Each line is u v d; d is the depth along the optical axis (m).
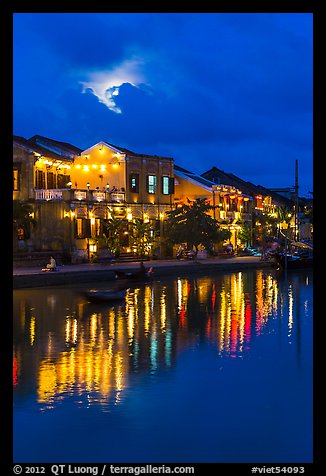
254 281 45.44
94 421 13.48
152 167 61.19
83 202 51.62
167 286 41.31
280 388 15.74
